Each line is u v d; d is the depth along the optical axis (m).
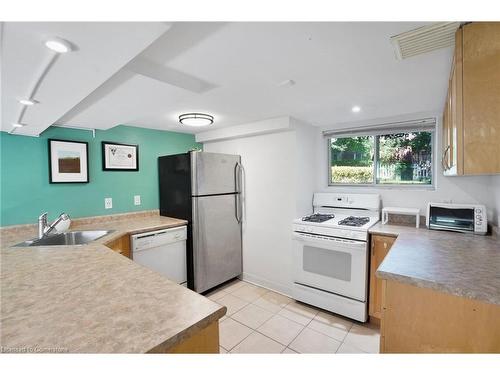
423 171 2.69
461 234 2.04
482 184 2.27
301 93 1.93
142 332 0.74
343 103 2.21
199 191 2.84
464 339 1.11
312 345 2.02
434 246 1.67
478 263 1.33
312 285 2.56
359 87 1.81
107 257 1.46
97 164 2.69
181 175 2.92
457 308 1.11
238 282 3.32
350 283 2.32
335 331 2.21
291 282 2.91
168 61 1.36
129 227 2.48
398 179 2.84
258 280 3.22
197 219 2.83
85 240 2.31
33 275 1.19
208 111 2.46
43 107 1.52
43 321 0.80
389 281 1.26
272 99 2.08
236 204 3.25
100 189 2.72
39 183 2.32
